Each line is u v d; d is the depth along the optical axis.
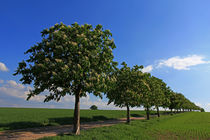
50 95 16.92
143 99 31.67
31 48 16.14
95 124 31.67
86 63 14.69
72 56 15.55
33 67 14.95
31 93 16.50
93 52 15.79
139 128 23.53
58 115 43.66
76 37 15.80
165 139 17.33
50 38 16.44
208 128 26.25
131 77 29.36
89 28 18.19
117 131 19.09
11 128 22.72
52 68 14.43
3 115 39.56
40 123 27.92
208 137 18.69
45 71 14.80
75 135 15.68
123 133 18.48
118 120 42.84
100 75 16.30
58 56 15.47
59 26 17.16
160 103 45.66
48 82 15.87
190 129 24.92
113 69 18.52
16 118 32.91
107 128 21.02
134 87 28.80
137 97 28.77
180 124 32.53
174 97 74.31
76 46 14.98
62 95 16.81
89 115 47.34
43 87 15.72
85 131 18.73
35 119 32.22
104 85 16.47
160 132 21.69
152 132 21.48
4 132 20.08
